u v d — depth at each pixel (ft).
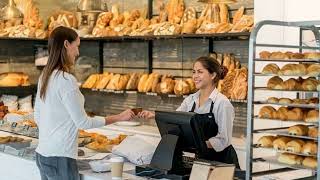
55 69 9.84
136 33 18.28
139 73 19.79
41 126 10.09
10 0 19.12
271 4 14.64
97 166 10.34
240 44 16.63
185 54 18.57
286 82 10.15
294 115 9.92
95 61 22.16
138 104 20.38
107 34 19.36
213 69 11.62
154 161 9.73
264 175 11.00
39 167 10.22
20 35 20.18
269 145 10.19
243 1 16.46
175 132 9.55
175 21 17.67
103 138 13.48
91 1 16.56
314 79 10.10
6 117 17.65
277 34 14.49
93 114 21.24
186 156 10.43
